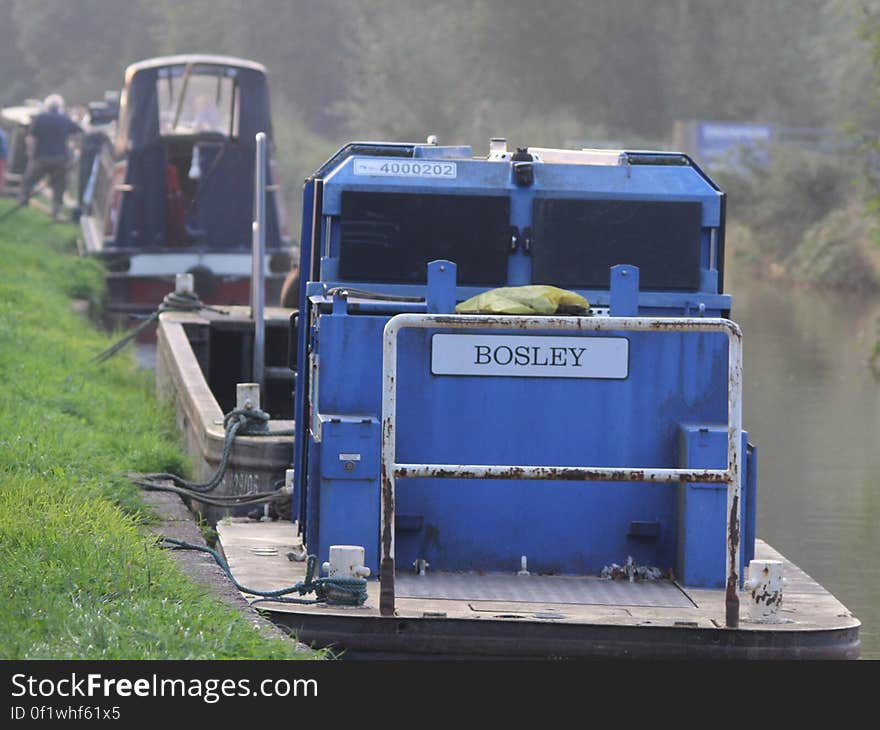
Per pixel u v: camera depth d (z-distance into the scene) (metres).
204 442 38.72
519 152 32.47
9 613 23.59
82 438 40.84
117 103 125.56
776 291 137.62
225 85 92.94
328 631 26.03
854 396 71.50
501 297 29.62
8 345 56.66
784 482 51.75
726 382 29.47
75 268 92.25
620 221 31.94
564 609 27.25
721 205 32.00
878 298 131.12
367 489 28.83
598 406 29.41
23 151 143.75
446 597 27.84
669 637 26.03
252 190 93.06
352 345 29.38
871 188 102.81
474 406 29.27
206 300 92.19
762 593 26.92
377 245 31.70
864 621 35.03
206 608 25.02
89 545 27.36
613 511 29.81
